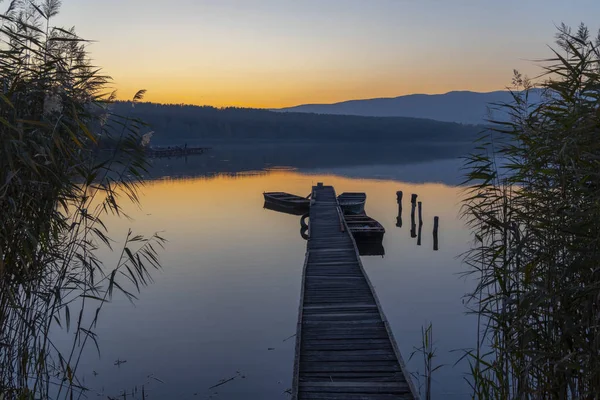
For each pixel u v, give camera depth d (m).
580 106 3.29
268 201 26.97
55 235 4.33
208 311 10.20
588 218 3.25
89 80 4.30
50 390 6.61
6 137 3.55
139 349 8.27
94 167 4.48
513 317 3.70
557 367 3.30
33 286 4.25
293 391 5.65
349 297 9.55
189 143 126.62
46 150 3.88
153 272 13.22
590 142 3.25
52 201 4.19
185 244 16.70
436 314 10.03
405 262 14.88
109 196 4.68
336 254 13.76
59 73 4.06
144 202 26.50
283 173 46.34
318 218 20.59
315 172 47.56
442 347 8.34
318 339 7.39
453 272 13.55
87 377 7.19
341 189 33.78
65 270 4.48
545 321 3.60
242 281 12.43
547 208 3.62
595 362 3.04
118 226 19.53
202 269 13.52
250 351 8.26
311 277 11.23
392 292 11.67
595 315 3.17
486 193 4.61
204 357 7.98
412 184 36.41
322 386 5.84
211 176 42.78
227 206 25.89
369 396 5.60
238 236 18.30
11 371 4.20
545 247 3.60
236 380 7.18
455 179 39.62
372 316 8.34
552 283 3.59
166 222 20.83
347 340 7.33
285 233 19.33
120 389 6.82
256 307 10.49
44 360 4.43
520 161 4.27
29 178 4.00
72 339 8.62
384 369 6.32
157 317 9.83
